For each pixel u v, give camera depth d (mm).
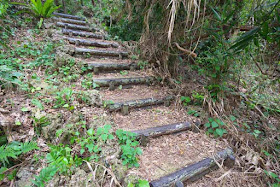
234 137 1943
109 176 1254
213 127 1907
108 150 1389
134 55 3297
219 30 2037
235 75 2574
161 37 2492
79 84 2219
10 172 1299
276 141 2053
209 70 2334
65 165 1248
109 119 1776
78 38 3508
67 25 3797
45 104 1716
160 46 2674
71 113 1695
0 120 1402
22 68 2193
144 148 1617
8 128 1417
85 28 4055
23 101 1674
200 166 1479
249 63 2572
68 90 1868
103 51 3057
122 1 3969
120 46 3637
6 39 2631
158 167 1417
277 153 1919
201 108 2256
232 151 1747
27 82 1909
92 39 3703
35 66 2312
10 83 1742
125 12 3305
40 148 1426
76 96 1915
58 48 2723
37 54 2572
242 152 1841
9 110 1538
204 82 2740
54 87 1954
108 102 1958
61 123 1576
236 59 2172
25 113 1565
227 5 1782
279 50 1908
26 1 3820
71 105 1775
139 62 3018
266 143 1987
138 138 1660
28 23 3426
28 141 1394
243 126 2150
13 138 1413
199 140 1858
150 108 2250
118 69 2814
